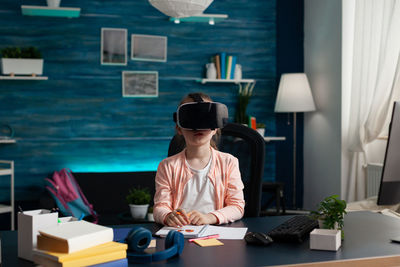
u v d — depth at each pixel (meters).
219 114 1.61
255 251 1.29
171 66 4.52
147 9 4.43
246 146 2.02
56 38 4.23
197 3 2.18
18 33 4.14
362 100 3.80
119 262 1.16
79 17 4.28
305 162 4.78
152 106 4.48
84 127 4.33
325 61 4.39
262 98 4.76
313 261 1.19
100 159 4.38
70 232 1.16
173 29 4.51
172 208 1.80
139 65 4.44
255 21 4.71
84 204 3.71
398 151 1.40
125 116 4.43
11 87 4.16
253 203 1.96
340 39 4.13
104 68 4.36
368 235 1.48
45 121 4.24
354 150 3.88
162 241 1.40
